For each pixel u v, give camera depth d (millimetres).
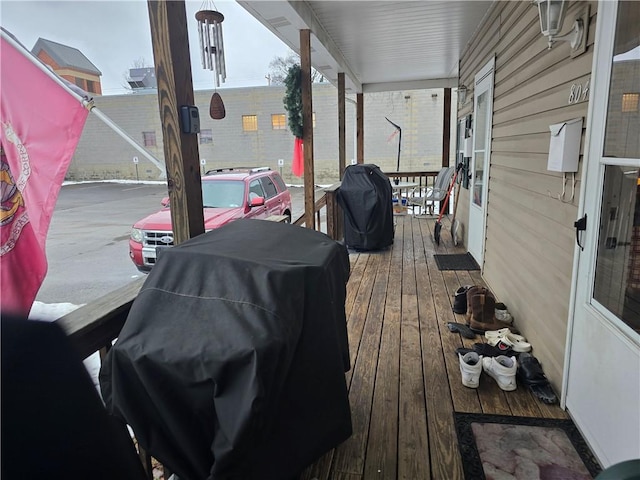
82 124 1630
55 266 6102
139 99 18562
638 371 1470
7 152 1584
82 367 660
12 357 578
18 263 1458
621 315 1621
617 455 1604
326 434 1377
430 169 17672
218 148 19312
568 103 2148
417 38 5219
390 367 2572
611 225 1704
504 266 3471
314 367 1309
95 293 5047
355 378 2453
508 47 3395
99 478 637
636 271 1535
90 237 8008
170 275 1261
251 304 1126
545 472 1719
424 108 17266
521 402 2184
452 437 1938
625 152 1618
